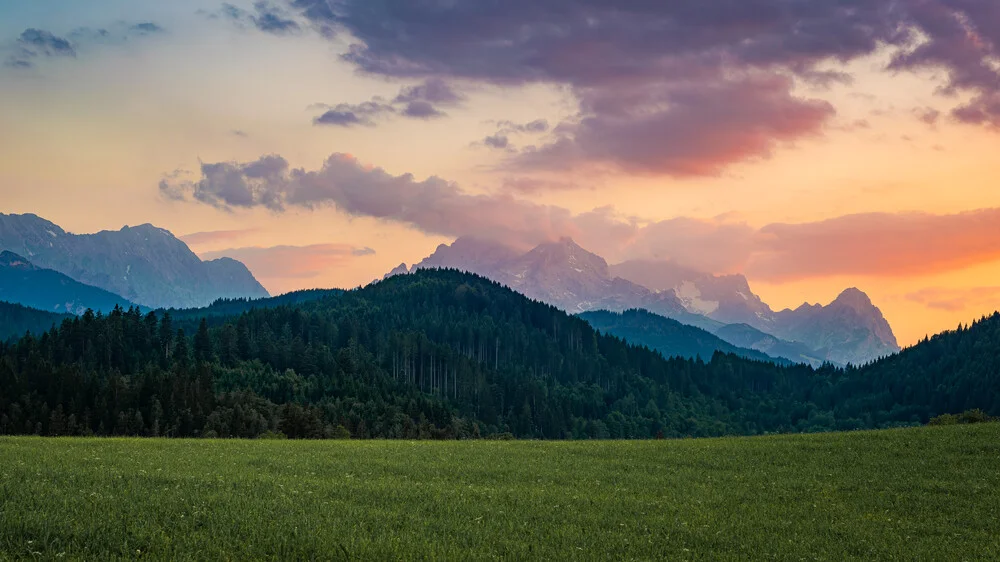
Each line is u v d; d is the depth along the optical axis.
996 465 48.16
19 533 20.75
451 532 24.72
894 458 51.56
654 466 47.31
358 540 22.14
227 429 121.69
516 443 65.19
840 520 31.00
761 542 26.08
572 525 26.83
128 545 20.70
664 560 23.02
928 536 28.50
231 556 20.09
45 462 36.19
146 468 35.91
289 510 25.97
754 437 69.31
